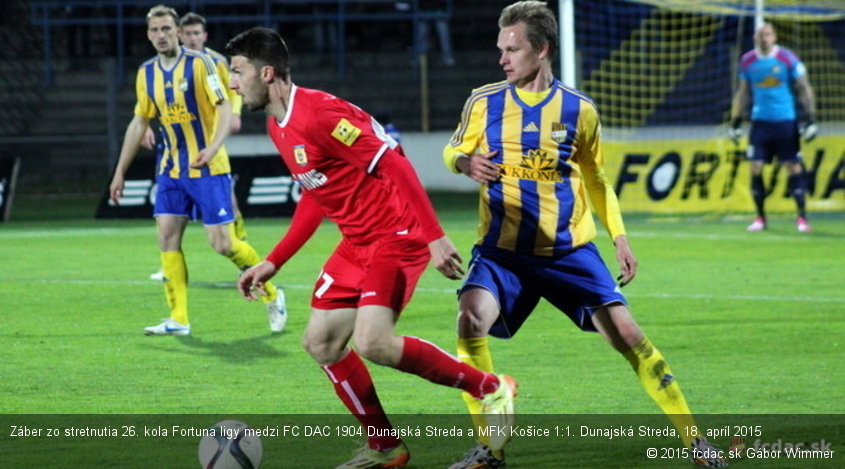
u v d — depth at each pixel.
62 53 51.97
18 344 16.66
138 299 20.97
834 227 33.19
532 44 10.48
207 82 17.23
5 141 45.03
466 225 34.12
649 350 10.53
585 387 13.94
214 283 23.08
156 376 14.55
